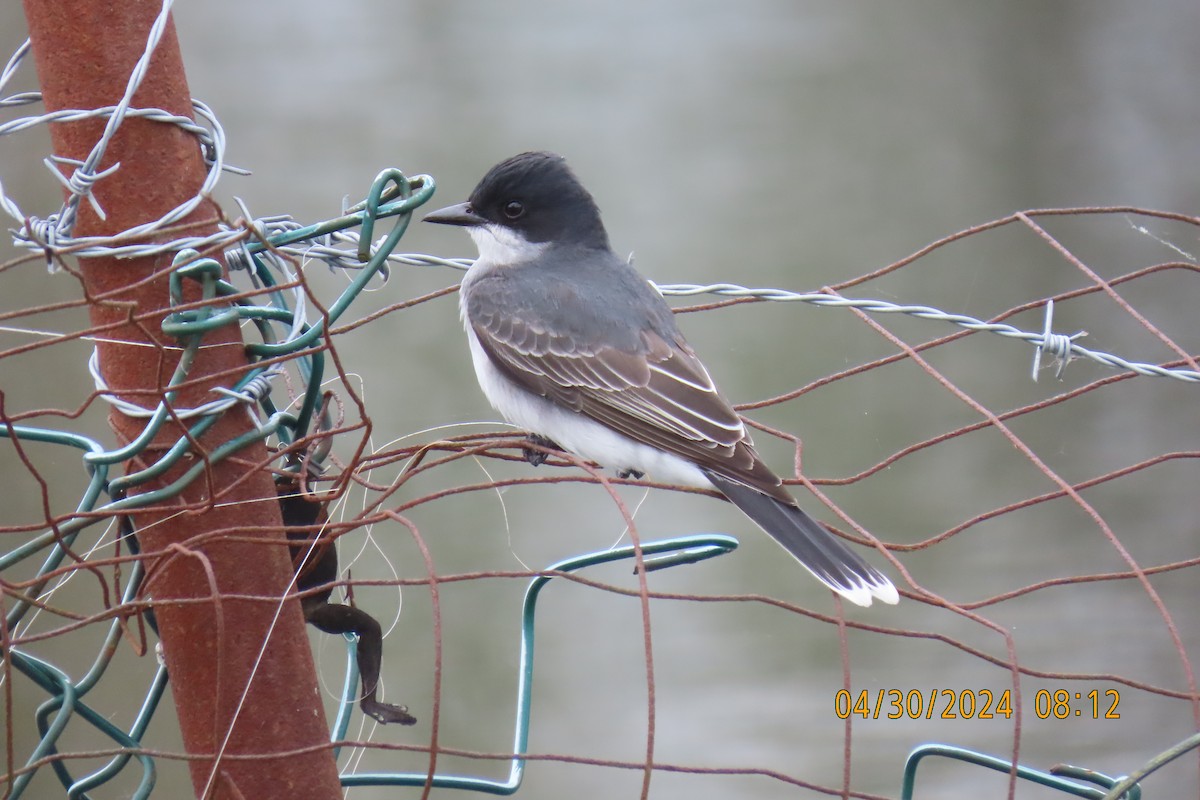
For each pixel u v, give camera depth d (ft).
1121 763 38.96
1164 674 41.39
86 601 32.35
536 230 28.27
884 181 71.67
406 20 95.35
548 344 26.27
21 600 17.12
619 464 25.76
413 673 40.01
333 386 36.32
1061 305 57.26
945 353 54.39
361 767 37.09
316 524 17.12
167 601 15.76
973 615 16.43
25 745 32.60
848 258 61.72
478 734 39.17
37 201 53.26
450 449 20.03
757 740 39.83
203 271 16.72
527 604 19.99
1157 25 90.02
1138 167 72.33
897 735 40.16
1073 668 41.57
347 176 69.10
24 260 15.35
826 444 50.16
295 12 95.55
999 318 22.66
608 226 65.21
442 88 82.79
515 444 20.34
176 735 32.55
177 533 17.31
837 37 94.07
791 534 21.34
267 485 17.80
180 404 17.22
